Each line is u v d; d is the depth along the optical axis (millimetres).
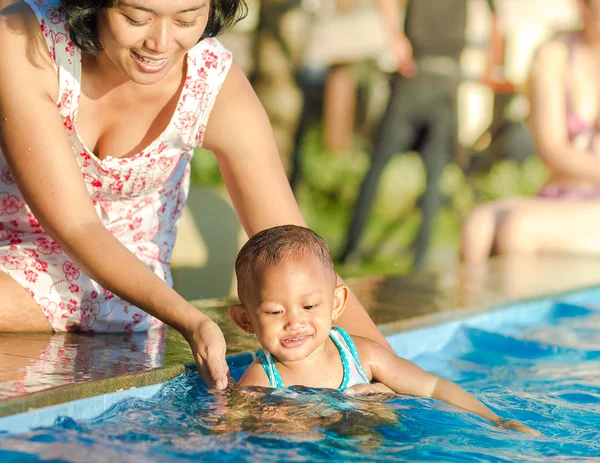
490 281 5270
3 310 3264
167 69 2771
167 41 2646
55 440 2336
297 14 9211
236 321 2951
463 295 4746
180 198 3578
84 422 2482
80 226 2854
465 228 6594
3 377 2596
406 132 8062
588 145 6516
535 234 6426
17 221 3328
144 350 3096
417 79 7957
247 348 3242
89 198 2922
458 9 7988
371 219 9562
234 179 3252
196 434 2420
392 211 9773
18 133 2832
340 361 2949
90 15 2703
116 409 2594
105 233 2881
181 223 5148
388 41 8383
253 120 3191
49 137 2850
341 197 9859
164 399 2711
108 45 2727
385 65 9617
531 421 2908
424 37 7973
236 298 4270
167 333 3463
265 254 2848
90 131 3123
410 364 3027
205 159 9836
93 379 2600
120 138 3154
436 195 8086
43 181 2828
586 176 6480
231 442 2375
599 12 6285
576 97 6484
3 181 3291
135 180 3244
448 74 8016
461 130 10570
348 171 9961
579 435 2756
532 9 10266
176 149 3227
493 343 4152
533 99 6555
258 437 2420
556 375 3629
